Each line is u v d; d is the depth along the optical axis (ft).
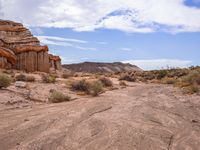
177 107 41.09
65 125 27.58
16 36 166.61
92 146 21.12
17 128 26.61
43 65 157.79
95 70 504.02
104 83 94.48
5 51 142.00
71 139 22.88
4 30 163.63
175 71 165.37
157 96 57.26
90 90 68.85
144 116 32.78
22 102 45.85
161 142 22.45
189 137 24.53
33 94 55.83
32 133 24.75
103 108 37.68
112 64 571.28
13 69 141.79
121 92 70.85
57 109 38.52
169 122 30.27
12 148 20.56
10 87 60.29
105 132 24.88
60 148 20.63
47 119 30.45
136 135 23.95
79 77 133.69
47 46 163.63
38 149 20.29
